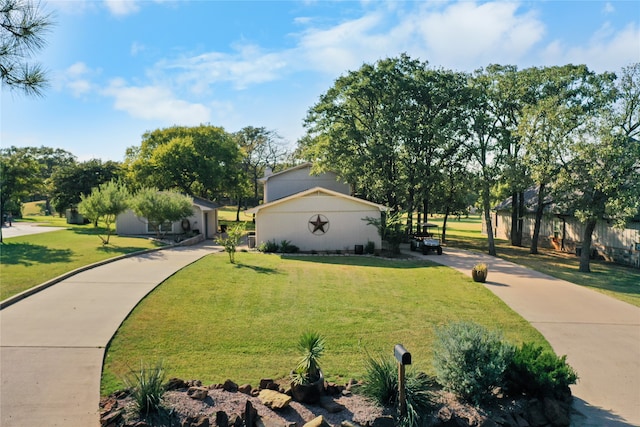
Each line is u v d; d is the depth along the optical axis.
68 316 10.17
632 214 17.94
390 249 25.25
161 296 12.27
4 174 29.38
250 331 9.86
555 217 30.55
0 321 9.74
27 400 6.30
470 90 26.73
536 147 21.20
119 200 23.41
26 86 5.87
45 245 22.66
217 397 6.14
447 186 34.09
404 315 11.79
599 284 17.62
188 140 40.84
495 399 6.64
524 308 13.02
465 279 17.45
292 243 25.61
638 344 10.00
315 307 12.24
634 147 18.20
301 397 6.22
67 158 77.56
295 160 61.44
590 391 7.58
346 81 28.41
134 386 5.97
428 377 6.93
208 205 34.03
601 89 23.52
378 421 5.75
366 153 28.39
